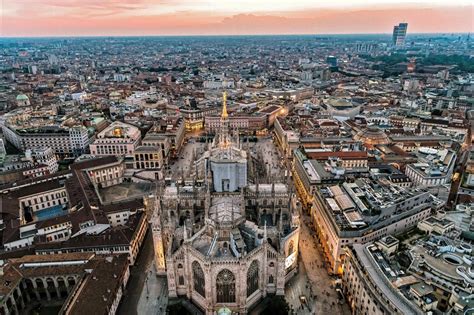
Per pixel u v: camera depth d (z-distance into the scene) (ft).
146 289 444.14
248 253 375.66
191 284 411.75
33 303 420.77
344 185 588.50
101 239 484.33
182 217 513.86
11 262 434.71
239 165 506.07
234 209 441.27
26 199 633.61
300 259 502.38
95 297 379.96
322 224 540.52
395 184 604.08
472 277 345.31
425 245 407.64
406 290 338.75
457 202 644.27
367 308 364.99
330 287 446.19
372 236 461.37
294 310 408.26
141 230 540.93
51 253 476.54
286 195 511.81
